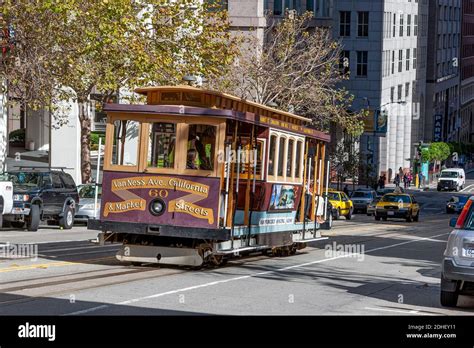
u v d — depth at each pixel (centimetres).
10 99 4116
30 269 1828
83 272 1817
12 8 3700
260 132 2136
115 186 1980
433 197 9850
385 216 5938
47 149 6075
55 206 3516
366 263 2430
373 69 9762
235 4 6919
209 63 4253
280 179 2280
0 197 3153
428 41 13600
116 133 1986
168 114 1944
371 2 9694
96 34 3800
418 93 12400
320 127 5597
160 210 1945
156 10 4203
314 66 5347
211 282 1750
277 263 2273
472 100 18400
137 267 1964
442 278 1552
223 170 1925
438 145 11906
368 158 8825
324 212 2752
